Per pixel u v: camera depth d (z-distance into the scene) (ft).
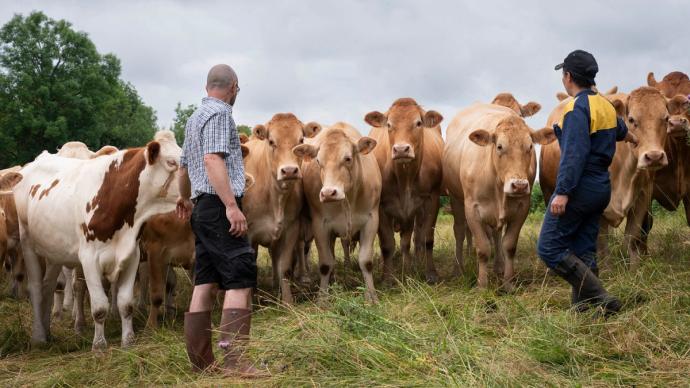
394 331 17.72
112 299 28.71
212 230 16.85
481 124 29.81
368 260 27.91
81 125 146.00
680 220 37.19
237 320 16.84
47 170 25.96
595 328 18.10
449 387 14.11
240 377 16.29
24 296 33.99
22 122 136.56
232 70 17.75
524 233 42.11
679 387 14.42
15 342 24.77
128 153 23.12
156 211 22.94
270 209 28.84
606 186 19.80
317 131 30.25
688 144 26.22
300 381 15.40
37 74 142.00
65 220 23.62
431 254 31.65
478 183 26.84
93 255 22.72
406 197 31.09
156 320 25.32
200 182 17.04
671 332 17.22
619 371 15.38
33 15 142.61
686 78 31.35
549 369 15.84
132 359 19.16
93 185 23.16
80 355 21.86
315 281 34.50
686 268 23.45
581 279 19.60
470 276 28.12
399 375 15.15
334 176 26.50
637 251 26.32
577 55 20.04
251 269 17.07
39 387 18.58
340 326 17.76
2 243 28.02
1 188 26.32
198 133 16.98
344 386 14.88
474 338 17.97
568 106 19.61
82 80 145.28
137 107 218.59
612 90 35.35
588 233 20.58
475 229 27.02
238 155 17.52
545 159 30.35
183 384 16.34
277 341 17.42
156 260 25.27
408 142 30.01
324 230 28.45
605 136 19.75
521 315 20.56
